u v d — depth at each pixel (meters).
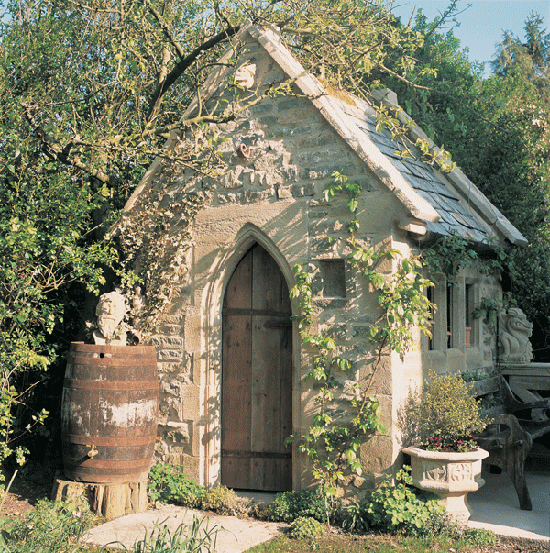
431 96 12.75
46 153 7.75
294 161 6.87
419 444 6.31
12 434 7.80
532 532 5.65
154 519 6.32
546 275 11.03
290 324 7.11
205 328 7.36
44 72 7.75
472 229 8.30
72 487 6.47
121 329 6.81
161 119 10.10
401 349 6.18
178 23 10.31
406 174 7.54
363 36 7.98
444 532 5.72
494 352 9.06
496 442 6.54
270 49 7.07
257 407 7.22
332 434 6.33
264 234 7.00
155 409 6.88
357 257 6.21
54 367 8.34
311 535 5.77
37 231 6.94
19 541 5.22
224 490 6.87
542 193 11.39
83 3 8.24
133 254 7.83
